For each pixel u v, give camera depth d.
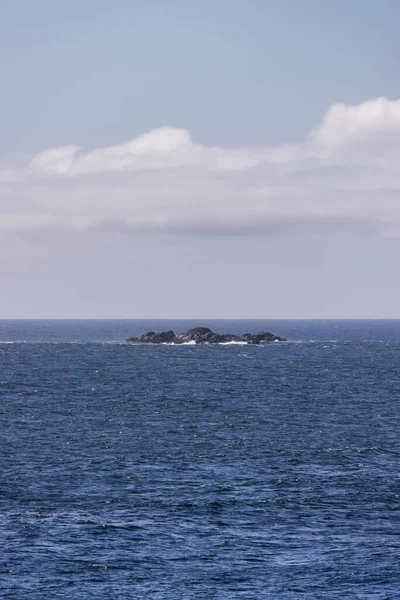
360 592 142.00
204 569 152.12
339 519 183.75
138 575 148.88
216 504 194.88
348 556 159.12
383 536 171.50
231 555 159.50
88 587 143.25
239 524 179.62
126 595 140.12
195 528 176.25
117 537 169.50
